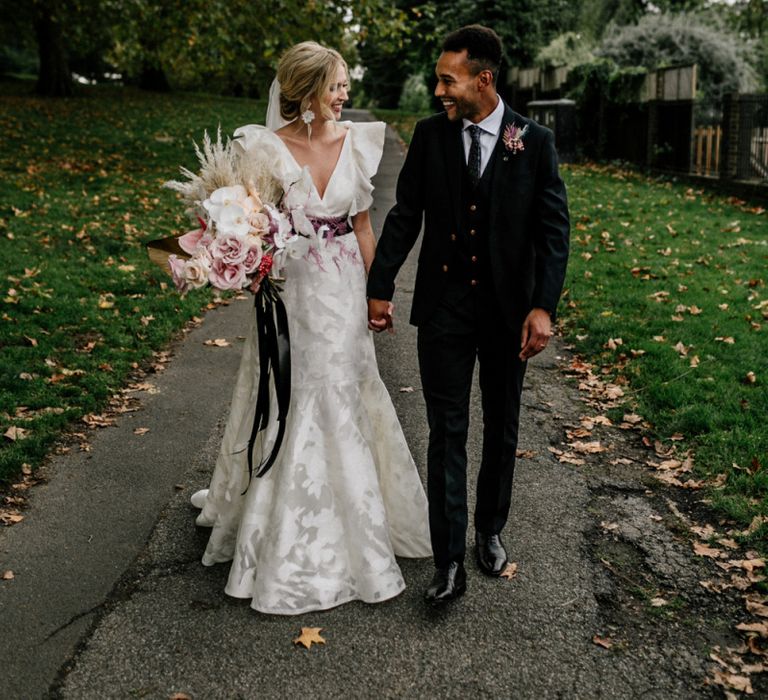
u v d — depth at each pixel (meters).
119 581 3.22
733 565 3.29
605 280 7.72
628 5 32.03
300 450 3.01
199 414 4.93
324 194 3.02
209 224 2.93
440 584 2.96
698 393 4.88
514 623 2.94
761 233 9.81
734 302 6.88
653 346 5.74
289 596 2.97
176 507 3.81
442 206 2.94
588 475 4.12
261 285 3.05
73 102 24.73
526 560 3.36
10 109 21.27
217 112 25.95
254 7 13.75
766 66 23.19
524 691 2.60
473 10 28.59
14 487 3.99
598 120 18.72
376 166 3.08
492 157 2.89
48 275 7.62
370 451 3.13
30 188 11.80
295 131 3.04
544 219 2.88
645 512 3.75
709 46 21.41
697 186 13.84
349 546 3.07
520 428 4.71
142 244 9.20
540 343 2.83
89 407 4.93
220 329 6.65
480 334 3.03
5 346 5.84
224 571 3.28
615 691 2.60
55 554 3.42
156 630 2.90
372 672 2.68
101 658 2.76
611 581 3.21
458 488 3.01
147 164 15.34
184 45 14.43
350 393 3.10
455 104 2.83
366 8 13.91
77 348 5.91
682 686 2.63
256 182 2.96
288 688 2.61
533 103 18.75
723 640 2.85
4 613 3.02
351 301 3.11
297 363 3.06
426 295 3.02
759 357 5.45
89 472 4.17
